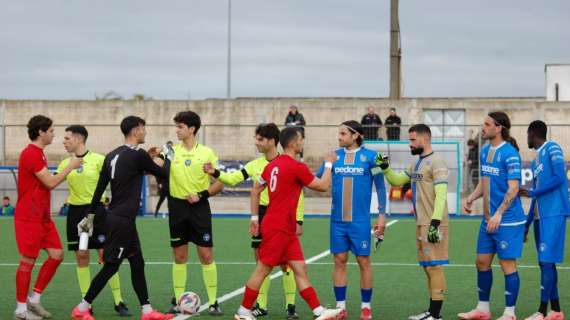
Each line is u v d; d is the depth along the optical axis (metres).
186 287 12.60
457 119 33.41
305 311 10.77
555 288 9.99
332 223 10.08
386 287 12.58
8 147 32.62
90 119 35.12
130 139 9.95
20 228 9.97
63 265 15.05
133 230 9.83
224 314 10.44
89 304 9.71
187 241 10.61
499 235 9.82
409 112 33.69
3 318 10.19
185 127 10.51
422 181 9.82
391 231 21.19
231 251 17.27
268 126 10.11
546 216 9.96
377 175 9.98
